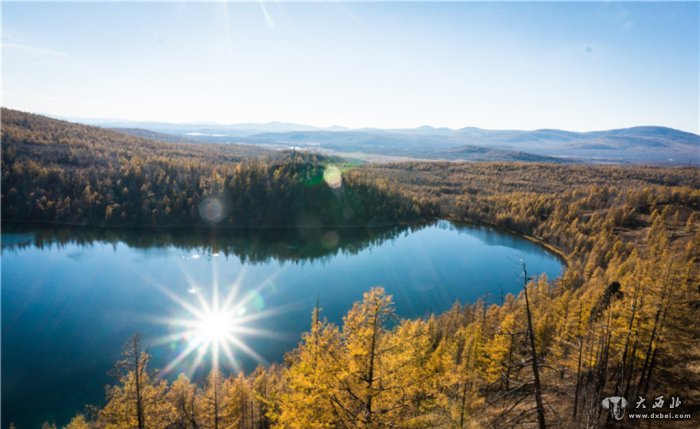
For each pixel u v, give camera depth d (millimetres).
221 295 106562
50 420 54656
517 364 12969
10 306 91500
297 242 159125
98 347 75000
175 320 89688
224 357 73625
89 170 185375
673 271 32688
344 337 19594
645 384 33688
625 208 148625
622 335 33375
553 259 139125
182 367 69250
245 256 141625
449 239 166500
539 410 12352
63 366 67938
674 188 164125
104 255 131625
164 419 32312
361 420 17422
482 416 25500
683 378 34031
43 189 163125
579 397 29891
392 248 154250
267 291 110688
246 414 41062
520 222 175375
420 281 120250
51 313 89062
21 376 64688
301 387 18297
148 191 173250
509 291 112375
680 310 32094
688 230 116312
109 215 160125
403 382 18406
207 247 147750
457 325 69125
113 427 29078
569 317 45969
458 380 31359
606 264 106312
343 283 118312
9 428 52781
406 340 19391
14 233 144875
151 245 145875
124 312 91688
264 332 85375
